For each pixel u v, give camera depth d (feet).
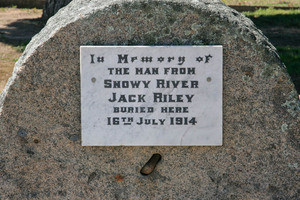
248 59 6.20
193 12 6.14
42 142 6.36
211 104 6.23
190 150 6.35
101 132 6.28
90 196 6.45
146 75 6.19
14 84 6.25
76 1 7.07
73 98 6.30
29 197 6.43
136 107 6.23
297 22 23.35
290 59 15.53
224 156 6.35
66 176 6.42
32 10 29.76
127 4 6.14
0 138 6.33
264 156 6.33
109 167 6.40
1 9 29.84
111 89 6.21
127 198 6.45
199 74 6.18
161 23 6.18
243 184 6.39
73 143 6.36
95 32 6.20
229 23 6.15
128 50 6.15
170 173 6.40
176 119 6.24
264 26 22.76
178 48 6.15
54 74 6.26
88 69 6.19
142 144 6.29
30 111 6.31
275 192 6.38
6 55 16.90
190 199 6.43
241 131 6.31
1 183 6.40
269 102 6.25
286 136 6.29
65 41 6.21
